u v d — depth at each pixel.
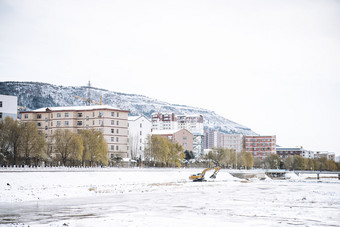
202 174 168.62
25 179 107.19
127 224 56.53
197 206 78.81
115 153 198.00
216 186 142.50
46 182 111.25
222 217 64.25
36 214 65.69
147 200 88.75
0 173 104.12
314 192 119.12
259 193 113.44
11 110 161.12
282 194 110.44
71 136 150.00
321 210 73.62
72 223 57.00
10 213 66.56
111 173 139.38
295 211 72.00
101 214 66.62
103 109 196.25
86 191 102.50
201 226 55.78
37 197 87.81
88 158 154.75
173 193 107.44
